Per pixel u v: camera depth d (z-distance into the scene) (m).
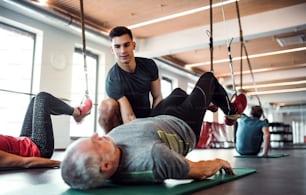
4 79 4.58
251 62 8.12
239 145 3.89
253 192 1.13
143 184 1.22
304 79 9.36
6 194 1.07
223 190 1.17
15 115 4.56
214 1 4.75
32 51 5.05
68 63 5.51
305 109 14.02
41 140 2.05
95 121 5.86
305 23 4.88
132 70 2.09
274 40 6.38
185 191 1.08
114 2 4.80
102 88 6.20
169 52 6.47
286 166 2.31
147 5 4.91
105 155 1.09
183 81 9.25
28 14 4.81
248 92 11.84
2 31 4.67
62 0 4.67
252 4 4.92
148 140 1.18
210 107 2.14
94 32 5.38
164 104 1.74
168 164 1.09
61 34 5.43
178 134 1.42
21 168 1.91
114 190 1.10
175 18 5.48
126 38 1.95
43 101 2.09
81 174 1.04
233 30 5.52
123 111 2.05
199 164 1.34
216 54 7.44
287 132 12.41
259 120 3.79
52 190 1.13
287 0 4.82
